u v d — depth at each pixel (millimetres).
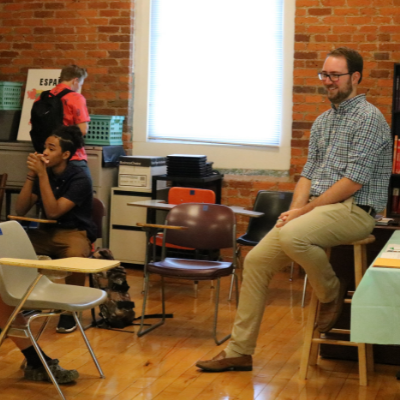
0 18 6633
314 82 5777
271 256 3166
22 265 2525
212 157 6207
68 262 2605
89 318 4227
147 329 3973
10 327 2865
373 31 5590
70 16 6414
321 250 3008
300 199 3299
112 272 4051
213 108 6203
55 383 2844
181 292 5062
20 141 6223
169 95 6320
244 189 6070
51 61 6508
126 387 3047
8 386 3018
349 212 3021
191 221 4180
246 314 3270
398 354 3473
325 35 5711
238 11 6059
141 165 5727
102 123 6000
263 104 6051
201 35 6180
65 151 3953
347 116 3090
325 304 3146
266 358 3527
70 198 3938
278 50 5969
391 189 5191
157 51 6320
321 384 3145
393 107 5195
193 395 2963
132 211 5789
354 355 3521
